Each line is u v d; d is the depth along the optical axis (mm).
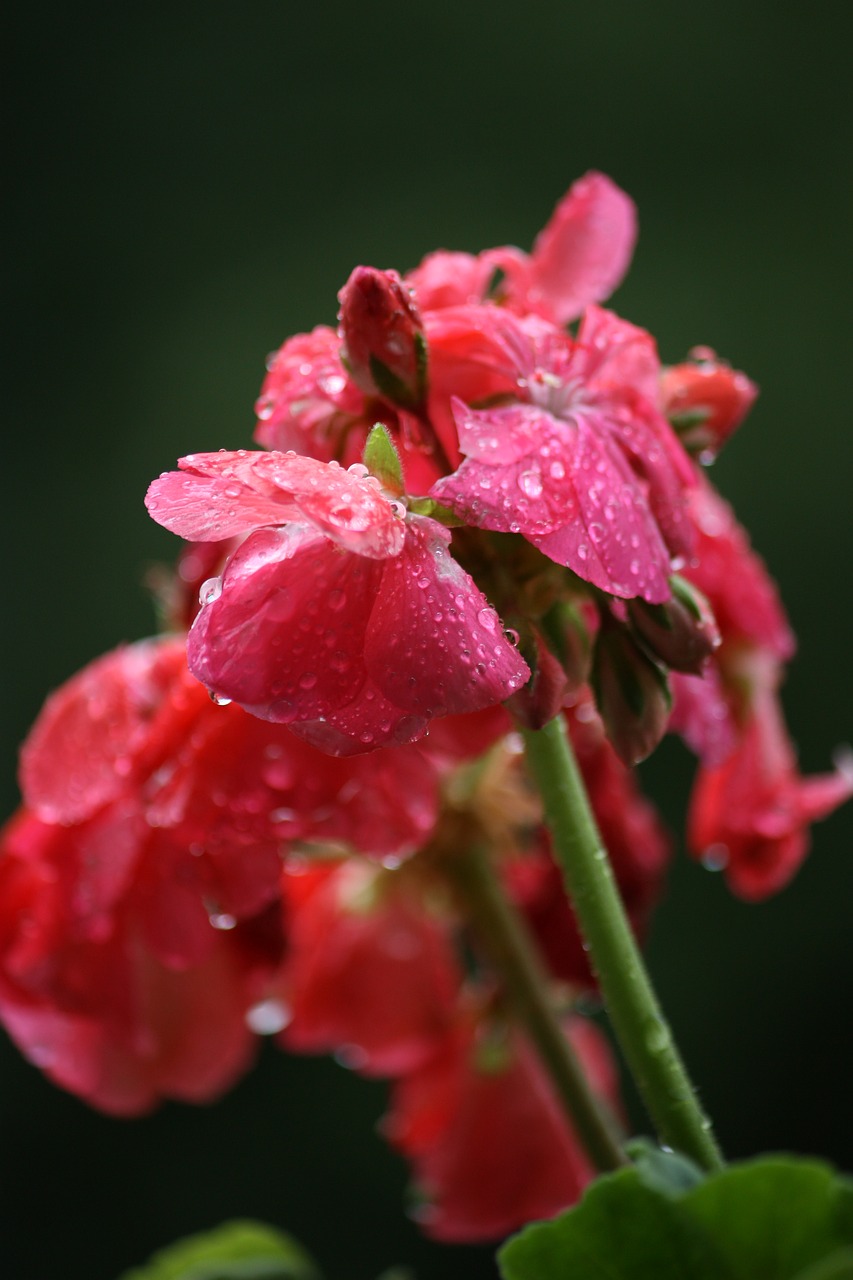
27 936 468
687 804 1616
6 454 1999
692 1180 405
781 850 478
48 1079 1597
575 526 398
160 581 492
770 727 475
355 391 419
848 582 1795
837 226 1970
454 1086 521
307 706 384
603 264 451
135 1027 465
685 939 1608
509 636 407
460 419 403
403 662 382
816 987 1597
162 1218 1562
